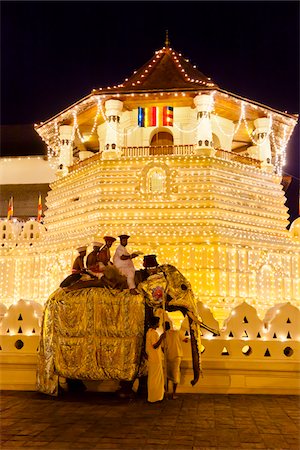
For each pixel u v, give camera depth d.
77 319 10.66
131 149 22.12
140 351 10.46
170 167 21.03
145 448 7.10
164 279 10.88
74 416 8.93
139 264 19.75
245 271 20.42
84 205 22.05
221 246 19.67
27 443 7.31
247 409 9.44
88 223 21.22
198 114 21.31
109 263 11.34
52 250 22.61
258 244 21.05
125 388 10.48
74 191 23.28
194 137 22.84
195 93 21.03
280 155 27.16
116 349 10.40
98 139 28.11
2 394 11.00
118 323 10.49
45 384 10.79
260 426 8.23
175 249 19.77
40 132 26.47
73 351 10.54
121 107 22.02
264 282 21.14
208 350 11.16
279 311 11.45
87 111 23.50
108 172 21.55
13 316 12.14
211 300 19.08
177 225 20.09
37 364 11.12
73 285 11.07
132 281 10.81
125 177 21.38
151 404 9.89
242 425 8.30
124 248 11.44
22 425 8.31
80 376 10.42
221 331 11.34
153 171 21.05
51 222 24.27
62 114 23.94
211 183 20.80
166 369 10.43
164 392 10.40
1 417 8.88
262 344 11.16
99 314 10.59
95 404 9.95
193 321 10.65
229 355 11.18
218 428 8.12
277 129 25.94
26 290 24.06
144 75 23.14
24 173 39.62
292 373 10.92
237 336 11.32
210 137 21.34
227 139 24.78
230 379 10.99
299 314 11.43
